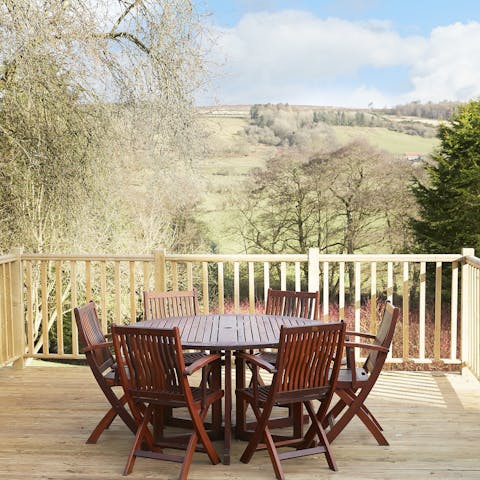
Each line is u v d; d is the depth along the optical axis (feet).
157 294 14.98
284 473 11.11
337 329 10.94
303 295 15.01
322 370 11.10
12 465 11.53
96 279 33.78
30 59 20.86
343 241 43.32
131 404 11.39
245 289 43.04
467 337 17.35
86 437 13.00
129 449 12.35
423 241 43.27
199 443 12.38
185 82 25.70
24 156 25.43
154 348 10.80
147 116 25.71
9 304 18.37
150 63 25.40
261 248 43.52
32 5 20.93
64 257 18.47
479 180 42.70
